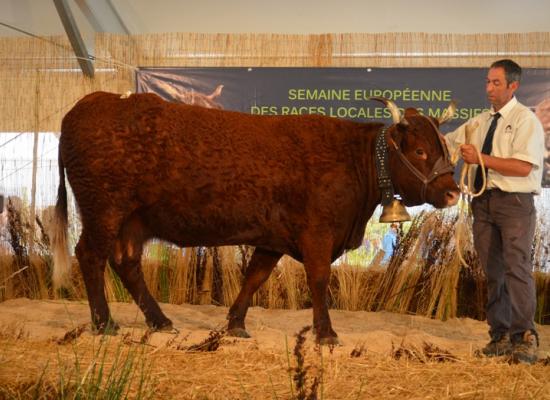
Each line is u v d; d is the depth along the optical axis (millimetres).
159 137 5902
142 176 5922
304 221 5973
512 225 5773
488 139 6047
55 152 8977
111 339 5707
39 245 8625
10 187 8852
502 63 5945
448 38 8969
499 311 5988
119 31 10078
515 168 5672
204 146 5934
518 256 5715
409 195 5926
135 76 9250
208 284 8492
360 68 9016
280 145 6000
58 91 9062
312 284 5953
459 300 8234
